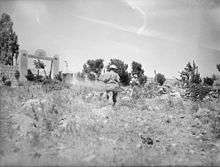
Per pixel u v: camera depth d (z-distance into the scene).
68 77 22.31
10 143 10.70
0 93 15.96
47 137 11.41
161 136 12.65
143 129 13.05
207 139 12.70
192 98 18.03
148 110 15.58
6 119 12.64
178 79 22.70
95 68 20.75
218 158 10.69
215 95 19.22
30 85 19.53
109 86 16.14
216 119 14.42
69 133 11.97
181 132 13.20
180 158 10.18
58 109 14.30
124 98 16.72
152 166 8.18
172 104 16.61
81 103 15.65
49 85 19.39
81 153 10.00
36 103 14.60
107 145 11.04
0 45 24.44
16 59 24.91
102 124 13.07
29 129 12.06
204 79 22.08
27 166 7.55
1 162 8.18
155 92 19.23
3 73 19.80
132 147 11.15
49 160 8.79
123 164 8.43
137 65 21.84
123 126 13.12
